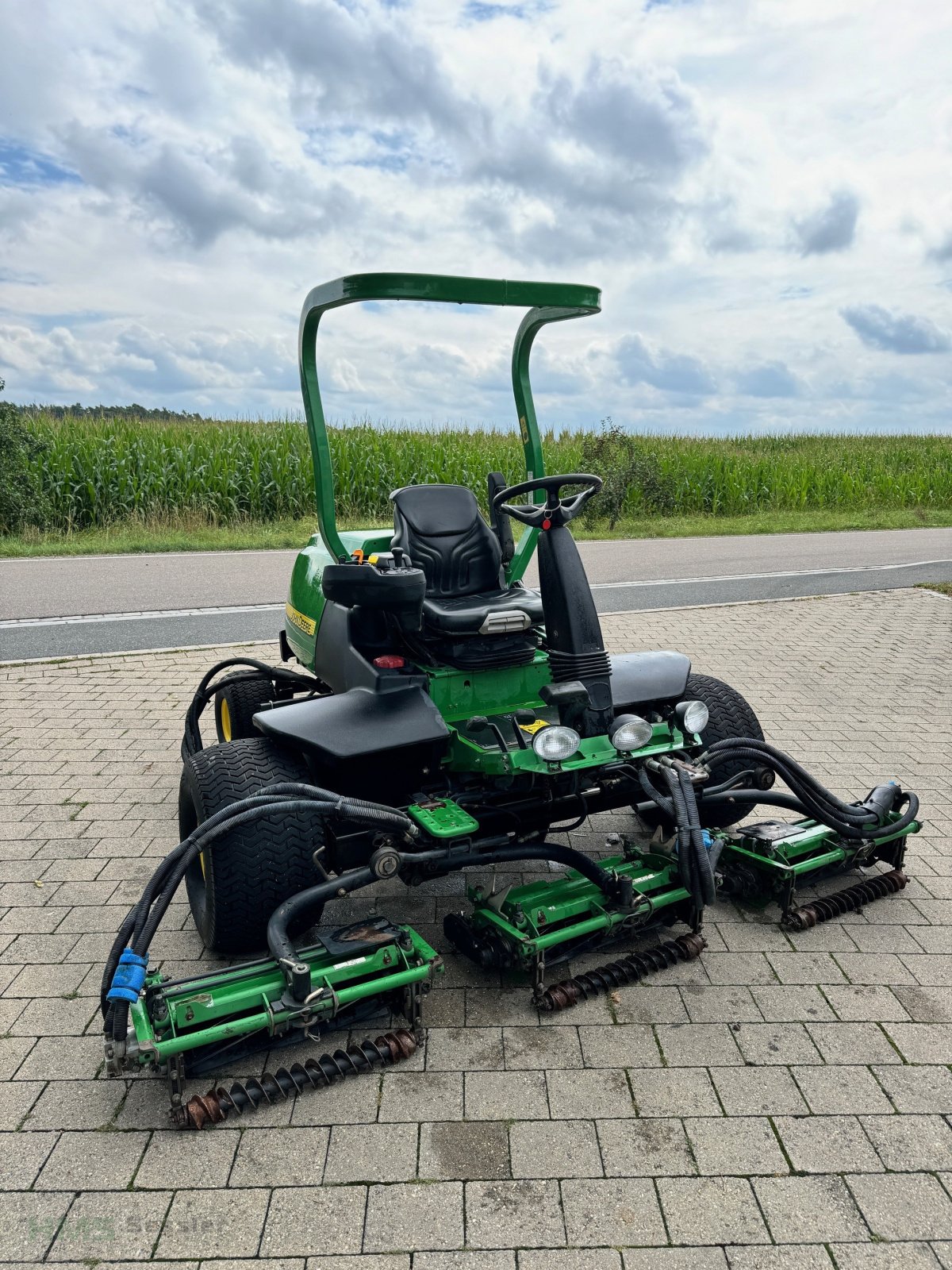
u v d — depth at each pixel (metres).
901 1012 3.08
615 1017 3.05
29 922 3.64
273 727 3.24
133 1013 2.61
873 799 3.87
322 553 4.63
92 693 6.59
